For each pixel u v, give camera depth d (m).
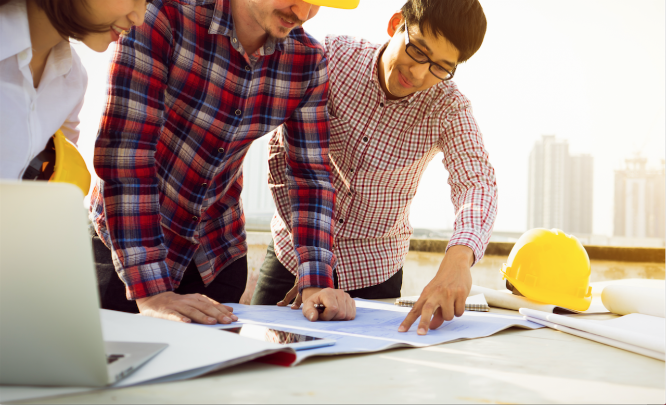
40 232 0.36
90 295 0.37
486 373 0.53
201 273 1.21
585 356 0.65
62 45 0.75
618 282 1.74
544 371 0.55
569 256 1.24
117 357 0.47
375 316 0.98
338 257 1.49
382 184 1.43
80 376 0.41
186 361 0.48
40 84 0.75
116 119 0.89
